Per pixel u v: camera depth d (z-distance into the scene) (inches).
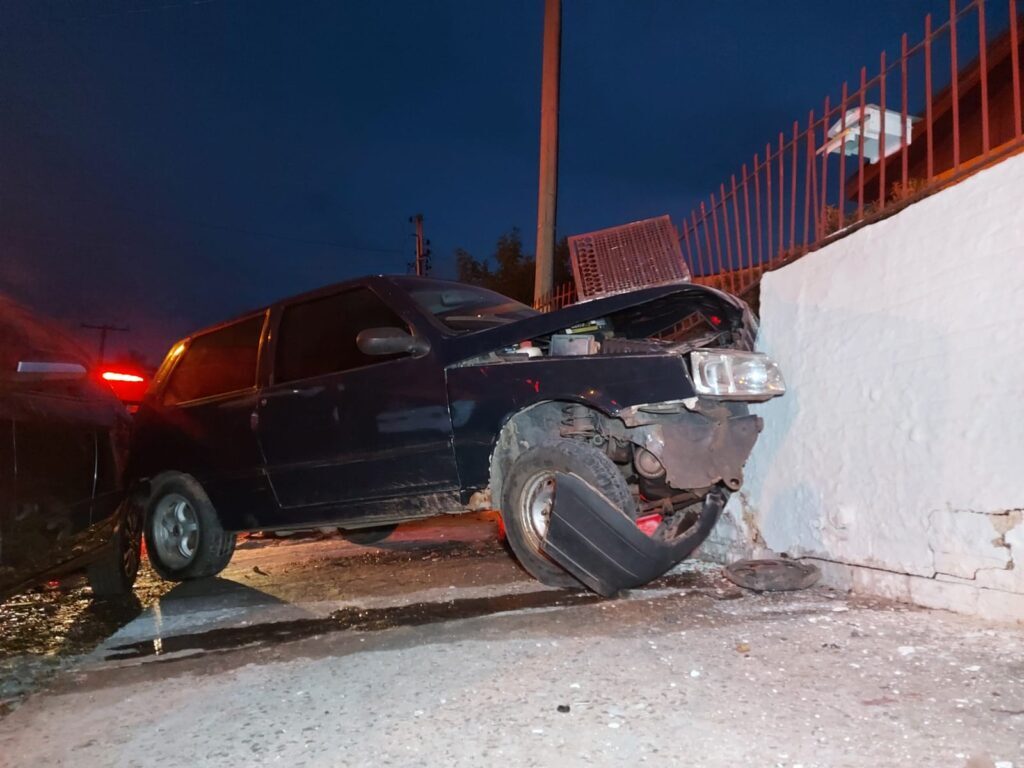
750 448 182.1
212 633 182.7
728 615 164.1
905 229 169.8
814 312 193.0
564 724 113.5
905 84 179.8
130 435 239.8
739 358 174.2
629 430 174.4
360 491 201.2
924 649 134.9
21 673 160.6
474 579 222.2
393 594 209.2
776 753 101.3
